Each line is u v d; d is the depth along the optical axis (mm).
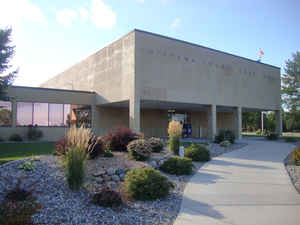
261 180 7262
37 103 17938
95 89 20219
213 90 19609
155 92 16125
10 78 14930
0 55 14219
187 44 18156
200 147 10805
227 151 13438
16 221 3523
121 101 16875
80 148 5422
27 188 5020
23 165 6367
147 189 5293
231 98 20984
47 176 5910
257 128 51125
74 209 4387
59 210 4277
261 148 14742
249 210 4785
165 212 4637
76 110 19375
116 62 17297
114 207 4633
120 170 6883
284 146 15758
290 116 30984
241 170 8648
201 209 4824
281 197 5648
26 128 17406
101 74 19312
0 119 16578
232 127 27922
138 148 8430
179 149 10695
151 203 5117
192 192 5992
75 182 5250
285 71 29984
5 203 4113
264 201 5348
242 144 16547
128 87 15812
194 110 26000
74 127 6137
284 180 7285
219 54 20328
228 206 5016
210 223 4137
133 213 4488
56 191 5133
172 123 11523
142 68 15641
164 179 5680
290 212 4691
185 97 17734
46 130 18016
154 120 23578
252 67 23250
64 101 18844
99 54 19641
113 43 17719
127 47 16109
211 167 9156
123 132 10234
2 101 16672
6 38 14602
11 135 16812
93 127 19828
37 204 4273
